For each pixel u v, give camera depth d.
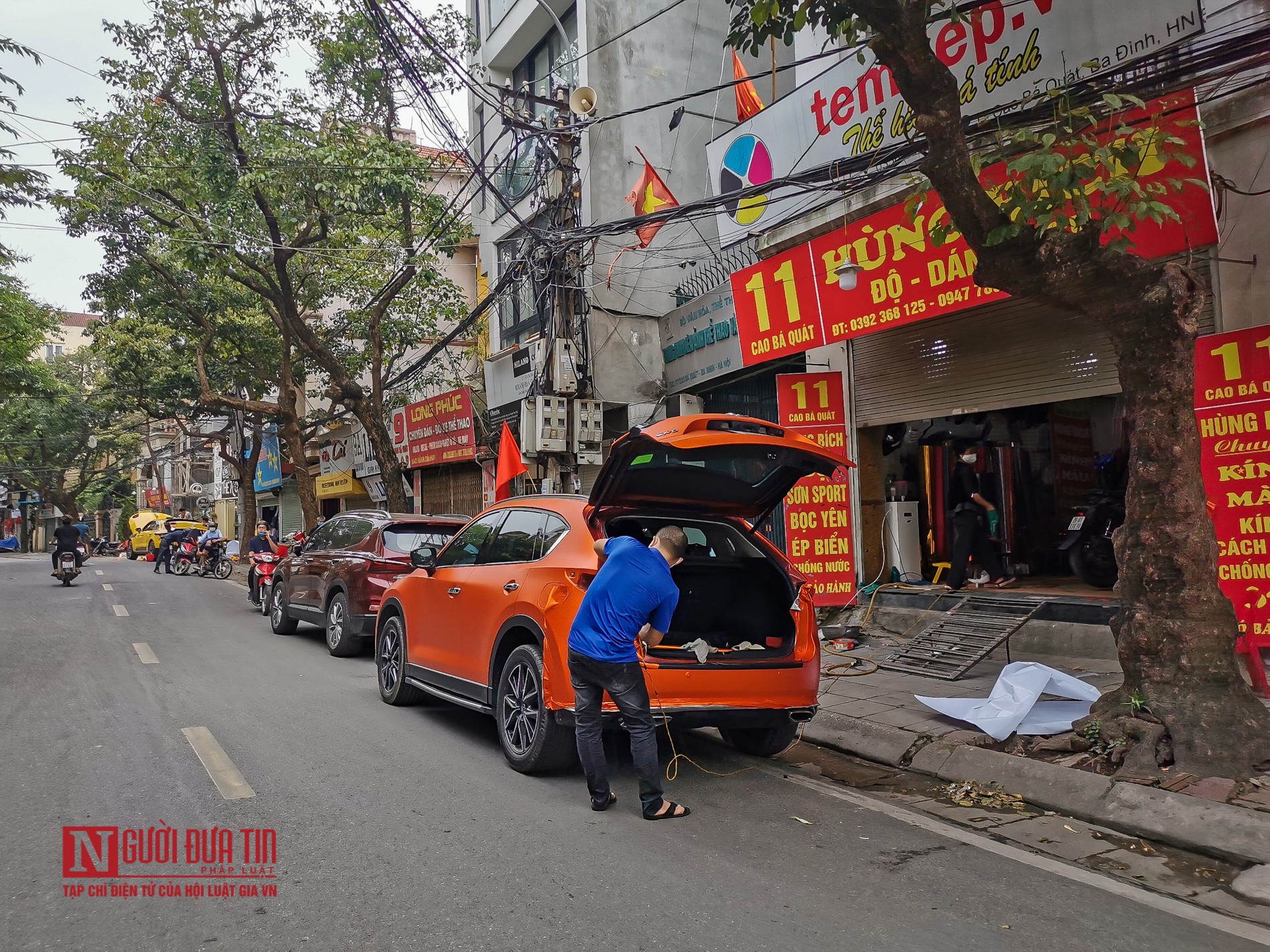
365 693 7.63
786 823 4.52
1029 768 5.01
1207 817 4.18
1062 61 6.96
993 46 7.43
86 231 14.70
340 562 9.75
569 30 15.15
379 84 13.24
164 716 6.55
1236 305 6.32
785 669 5.22
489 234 17.44
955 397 8.91
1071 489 9.62
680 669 4.89
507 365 16.84
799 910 3.44
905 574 9.98
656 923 3.29
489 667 5.66
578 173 11.09
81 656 9.40
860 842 4.25
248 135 13.65
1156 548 4.99
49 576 23.84
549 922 3.28
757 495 5.78
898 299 8.40
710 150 11.05
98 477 51.47
